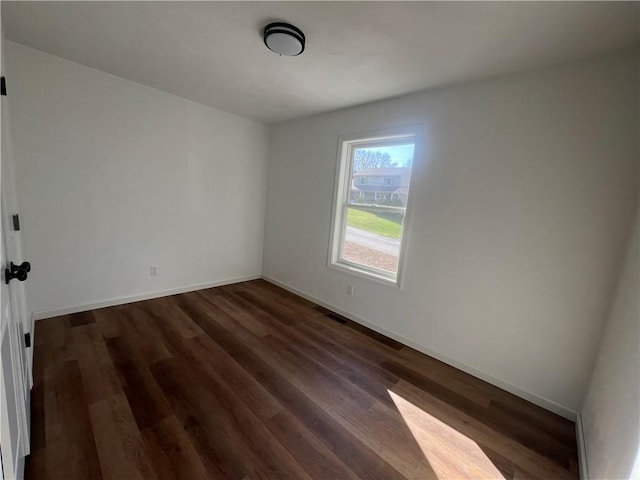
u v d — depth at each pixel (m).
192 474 1.30
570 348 1.84
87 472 1.27
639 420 1.00
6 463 0.85
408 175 2.69
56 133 2.40
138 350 2.22
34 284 2.46
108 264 2.86
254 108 3.23
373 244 3.01
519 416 1.85
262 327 2.78
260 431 1.57
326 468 1.39
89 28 1.83
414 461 1.48
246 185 3.87
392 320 2.76
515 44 1.62
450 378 2.20
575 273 1.80
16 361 1.23
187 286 3.53
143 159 2.93
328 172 3.26
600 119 1.68
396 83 2.26
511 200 2.01
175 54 2.10
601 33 1.46
